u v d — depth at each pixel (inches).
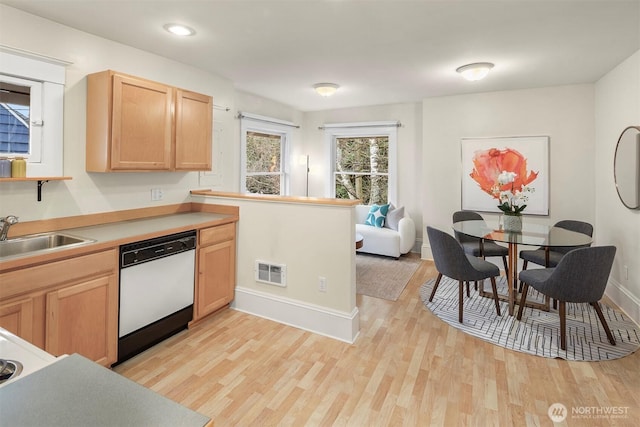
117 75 98.4
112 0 83.8
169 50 118.7
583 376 88.0
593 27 99.7
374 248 205.9
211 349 100.1
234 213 127.4
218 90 151.0
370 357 97.0
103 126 98.7
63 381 28.8
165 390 81.6
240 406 76.5
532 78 152.7
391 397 80.0
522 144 173.9
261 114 202.1
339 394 81.0
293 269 115.3
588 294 98.9
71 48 99.1
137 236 91.2
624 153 125.9
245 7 87.8
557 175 168.6
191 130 121.2
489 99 180.4
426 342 105.7
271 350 100.1
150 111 107.6
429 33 103.9
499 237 124.6
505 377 87.7
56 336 75.1
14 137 88.8
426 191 198.1
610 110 141.6
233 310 127.5
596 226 159.6
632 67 121.4
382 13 91.0
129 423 23.6
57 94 95.9
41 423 23.5
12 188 88.7
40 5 86.4
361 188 236.8
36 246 90.7
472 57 125.5
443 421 72.2
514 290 133.3
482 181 183.6
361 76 151.3
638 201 116.1
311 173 246.5
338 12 90.8
